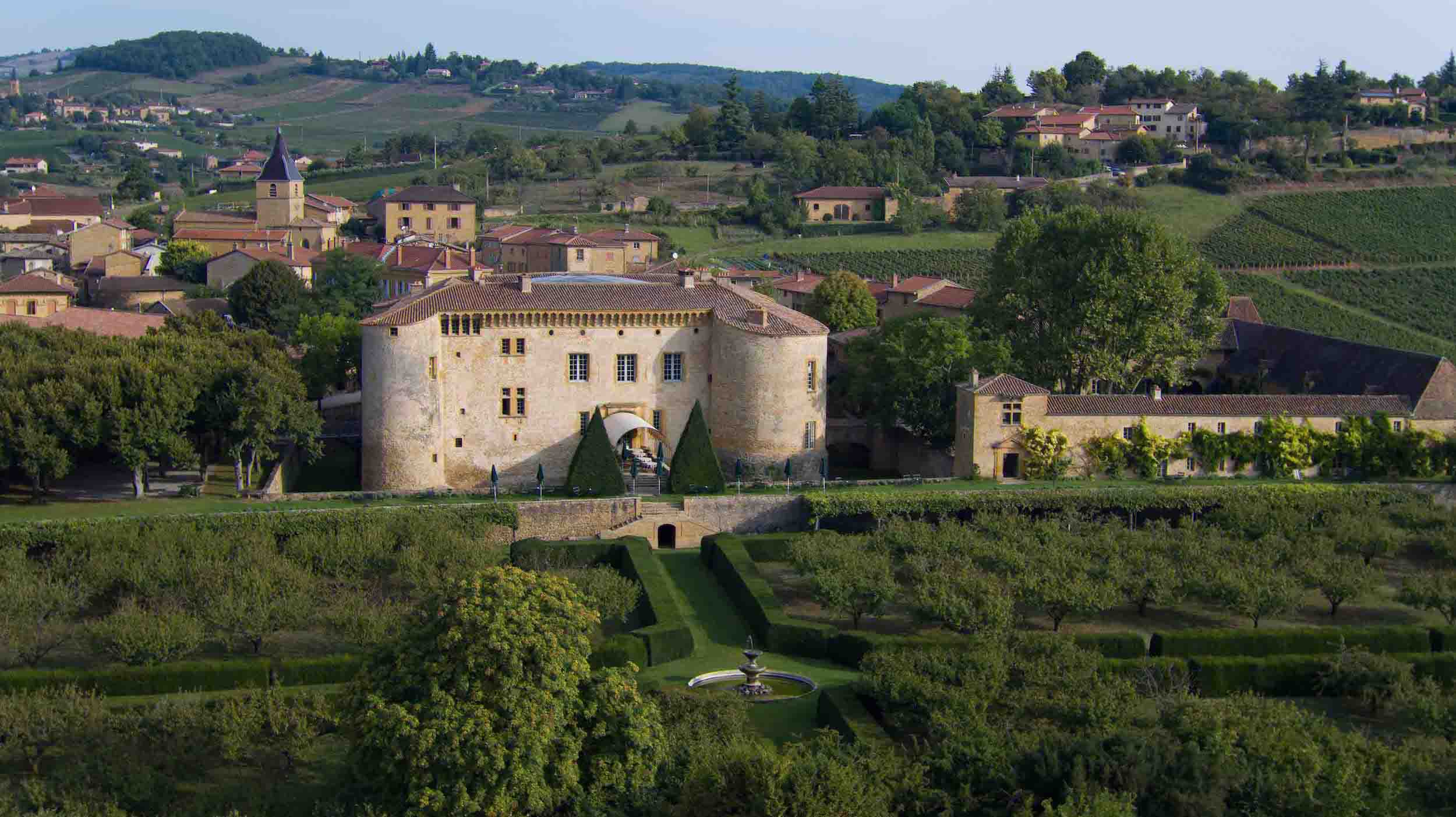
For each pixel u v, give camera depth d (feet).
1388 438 459.32
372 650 268.00
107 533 356.38
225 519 375.86
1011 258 538.47
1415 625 336.29
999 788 233.55
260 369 423.64
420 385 435.53
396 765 231.50
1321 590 362.74
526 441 453.99
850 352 526.57
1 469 405.59
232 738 255.50
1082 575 344.08
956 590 333.01
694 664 322.14
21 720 255.70
